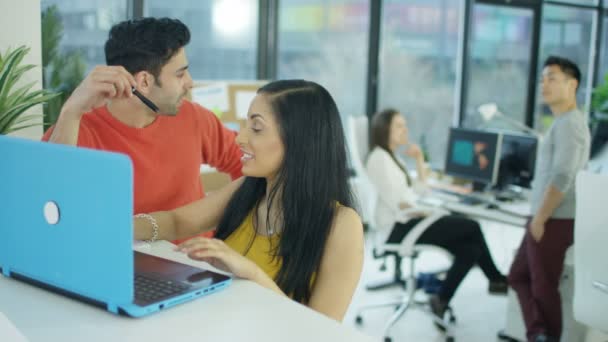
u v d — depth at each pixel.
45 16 3.96
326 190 1.47
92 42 4.45
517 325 3.50
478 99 6.24
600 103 6.14
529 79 6.44
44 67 3.96
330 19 5.50
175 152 2.02
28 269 1.25
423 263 4.90
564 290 3.29
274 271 1.51
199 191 2.14
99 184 1.10
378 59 5.65
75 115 1.64
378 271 4.65
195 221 1.74
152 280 1.25
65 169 1.14
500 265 4.89
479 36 6.11
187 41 1.90
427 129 6.11
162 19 1.88
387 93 5.88
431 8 5.89
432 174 4.80
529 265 3.25
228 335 1.05
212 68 5.13
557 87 3.10
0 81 2.54
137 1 4.52
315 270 1.47
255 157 1.47
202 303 1.19
